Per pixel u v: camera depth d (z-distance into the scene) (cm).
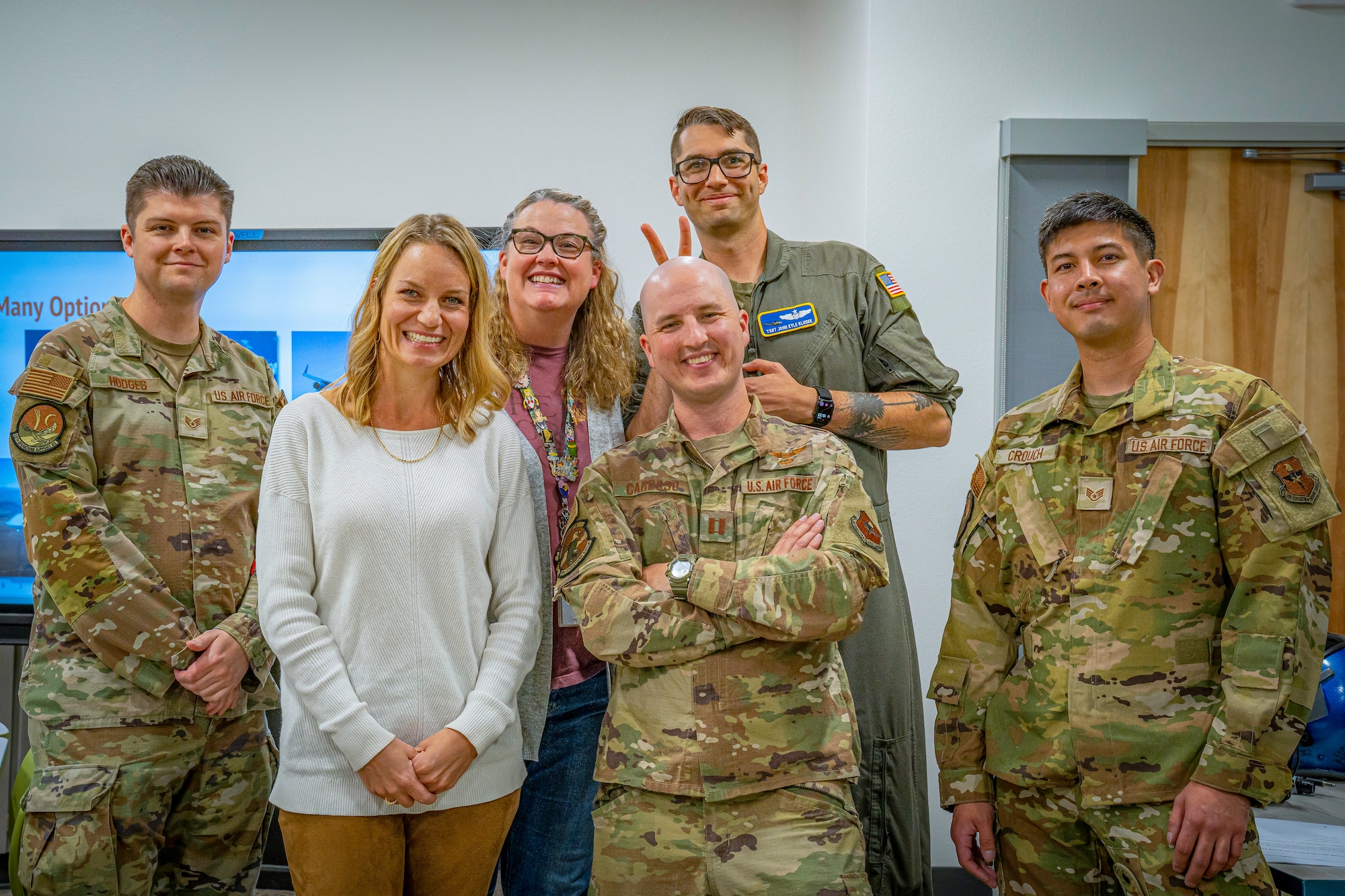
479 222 327
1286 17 285
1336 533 295
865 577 154
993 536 187
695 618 151
